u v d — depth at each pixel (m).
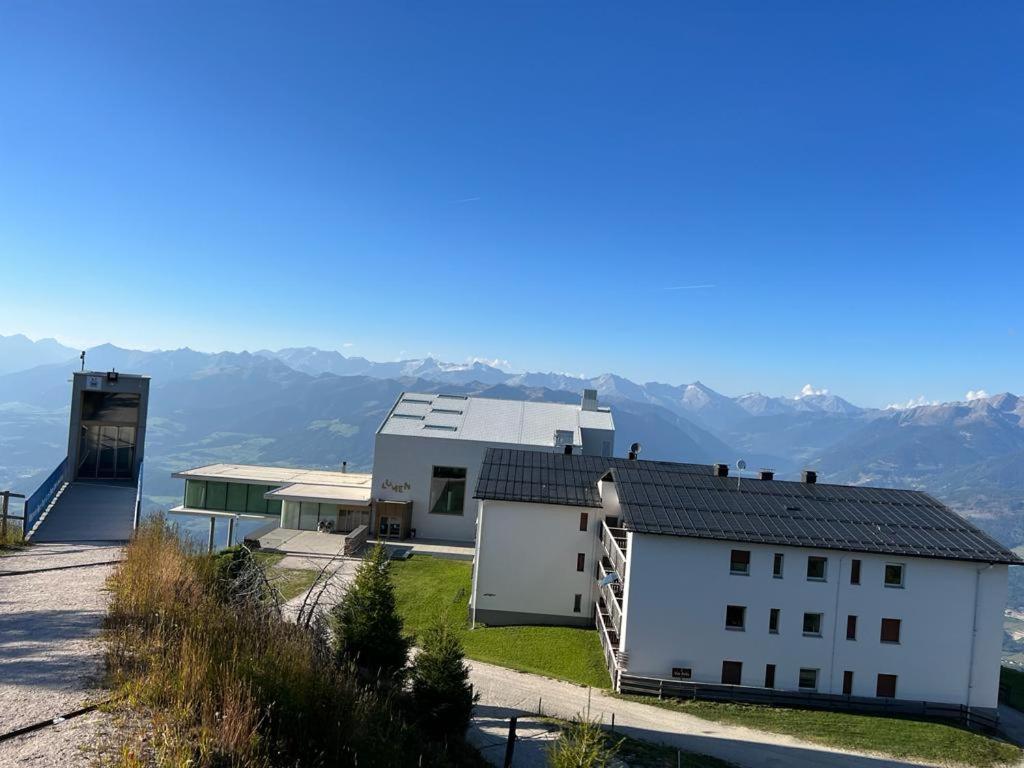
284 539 49.06
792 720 28.08
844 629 30.88
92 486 30.70
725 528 31.58
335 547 47.16
